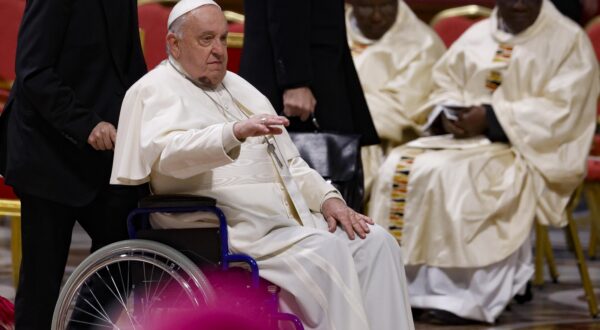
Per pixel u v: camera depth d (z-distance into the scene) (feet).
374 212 69.82
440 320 66.13
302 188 46.98
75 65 45.91
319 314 41.19
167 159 40.96
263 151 45.42
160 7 73.36
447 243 66.49
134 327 41.70
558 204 69.21
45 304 46.91
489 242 66.28
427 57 79.41
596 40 86.63
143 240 40.96
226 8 109.29
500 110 70.79
